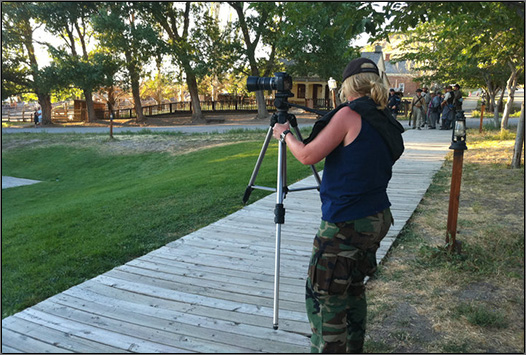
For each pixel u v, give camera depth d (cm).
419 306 322
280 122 270
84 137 2309
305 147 210
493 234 468
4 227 708
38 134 2483
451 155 1097
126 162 1772
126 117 4147
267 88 268
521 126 866
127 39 3170
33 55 3522
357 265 208
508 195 661
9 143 2253
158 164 1664
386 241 464
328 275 202
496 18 638
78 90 4034
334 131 201
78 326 308
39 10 3148
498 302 324
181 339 289
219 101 4222
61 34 3559
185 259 434
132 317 320
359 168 199
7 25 3281
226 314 321
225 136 2042
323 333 208
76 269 455
